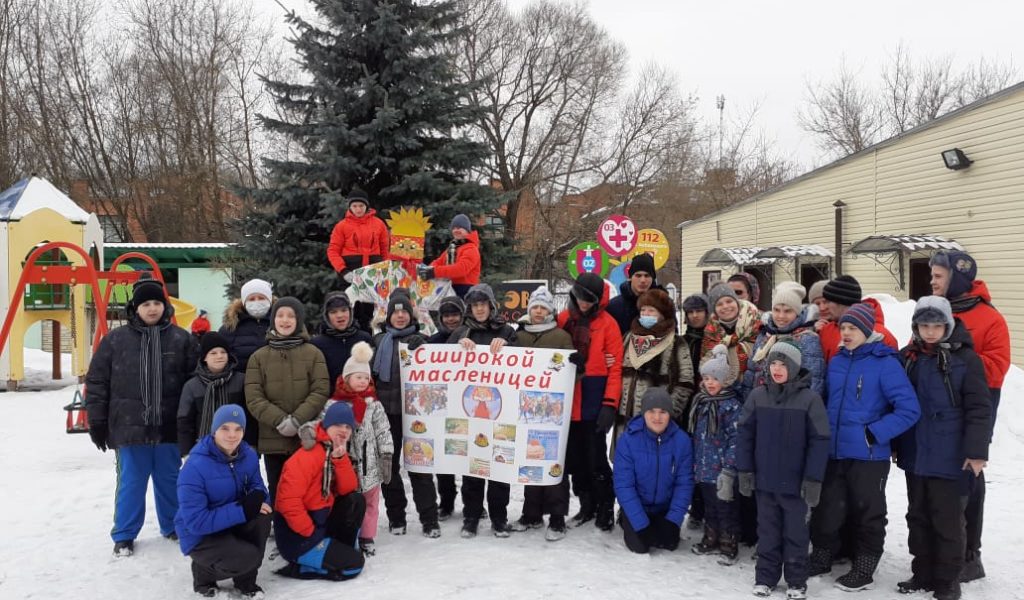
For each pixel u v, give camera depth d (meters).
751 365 5.09
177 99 33.53
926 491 4.60
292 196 10.49
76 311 14.22
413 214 8.01
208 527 4.41
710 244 28.78
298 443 5.09
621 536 5.67
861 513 4.63
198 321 7.61
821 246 22.34
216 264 17.88
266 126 11.16
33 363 17.59
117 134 34.44
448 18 11.38
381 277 7.35
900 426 4.46
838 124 44.00
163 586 4.74
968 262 4.73
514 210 36.94
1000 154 16.45
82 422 8.20
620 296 6.13
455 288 7.62
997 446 8.41
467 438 5.62
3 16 31.14
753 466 4.64
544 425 5.46
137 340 5.27
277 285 10.00
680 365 5.48
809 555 4.96
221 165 35.19
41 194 14.53
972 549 4.84
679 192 42.34
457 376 5.68
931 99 42.38
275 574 4.91
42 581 4.84
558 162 37.94
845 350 4.71
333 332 5.65
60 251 14.24
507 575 4.81
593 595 4.51
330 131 10.11
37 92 32.16
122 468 5.31
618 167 38.72
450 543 5.48
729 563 5.07
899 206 19.41
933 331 4.49
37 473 7.75
